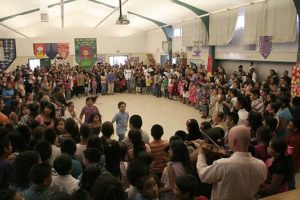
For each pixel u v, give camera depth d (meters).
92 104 5.57
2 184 2.58
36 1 10.35
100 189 1.87
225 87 8.84
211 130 3.16
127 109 10.57
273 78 8.01
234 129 2.07
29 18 14.31
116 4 12.37
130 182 2.24
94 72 15.02
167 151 3.37
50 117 4.75
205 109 9.04
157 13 13.31
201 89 10.03
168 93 13.05
